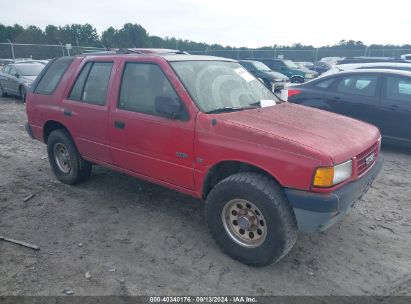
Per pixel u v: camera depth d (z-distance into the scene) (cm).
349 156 301
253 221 319
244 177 313
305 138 304
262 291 295
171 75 365
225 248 339
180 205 450
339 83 743
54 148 509
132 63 404
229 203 326
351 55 2644
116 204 450
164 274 314
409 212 444
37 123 524
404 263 338
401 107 662
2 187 500
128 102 400
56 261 330
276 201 296
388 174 580
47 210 432
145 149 385
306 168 282
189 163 350
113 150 421
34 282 300
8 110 1173
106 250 349
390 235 388
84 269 319
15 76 1398
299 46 3400
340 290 298
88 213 426
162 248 355
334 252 354
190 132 342
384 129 690
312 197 283
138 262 331
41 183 517
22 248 350
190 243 364
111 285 298
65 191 488
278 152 295
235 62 470
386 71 692
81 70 461
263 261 315
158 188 500
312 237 380
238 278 311
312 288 300
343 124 367
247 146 309
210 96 367
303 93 782
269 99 434
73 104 458
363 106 704
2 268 318
